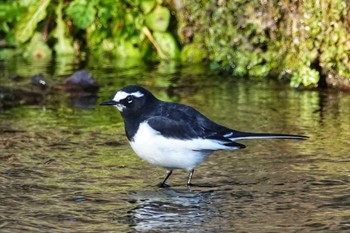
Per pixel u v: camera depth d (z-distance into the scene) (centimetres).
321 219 977
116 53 1948
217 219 984
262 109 1504
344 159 1205
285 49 1697
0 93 1625
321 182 1110
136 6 1914
